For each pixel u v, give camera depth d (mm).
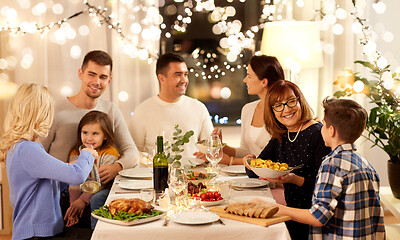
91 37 4203
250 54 4461
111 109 3516
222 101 4527
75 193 3104
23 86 2307
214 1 4375
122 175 2867
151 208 2127
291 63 3830
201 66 4477
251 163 2588
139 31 4094
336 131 2139
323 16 4230
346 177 2061
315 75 4273
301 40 3838
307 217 2041
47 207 2307
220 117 4547
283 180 2473
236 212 2084
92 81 3357
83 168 2320
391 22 4285
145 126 3672
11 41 4105
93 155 2439
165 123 3668
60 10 4152
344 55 4266
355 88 3281
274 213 2043
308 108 2689
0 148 2322
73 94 4242
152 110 3684
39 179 2299
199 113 3762
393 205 3154
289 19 4230
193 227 1958
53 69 4203
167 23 4406
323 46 4242
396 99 3357
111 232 1942
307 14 4246
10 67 4113
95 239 1937
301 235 2621
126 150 3367
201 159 3270
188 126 3689
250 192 2523
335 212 2092
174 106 3703
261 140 3438
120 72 4230
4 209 3936
